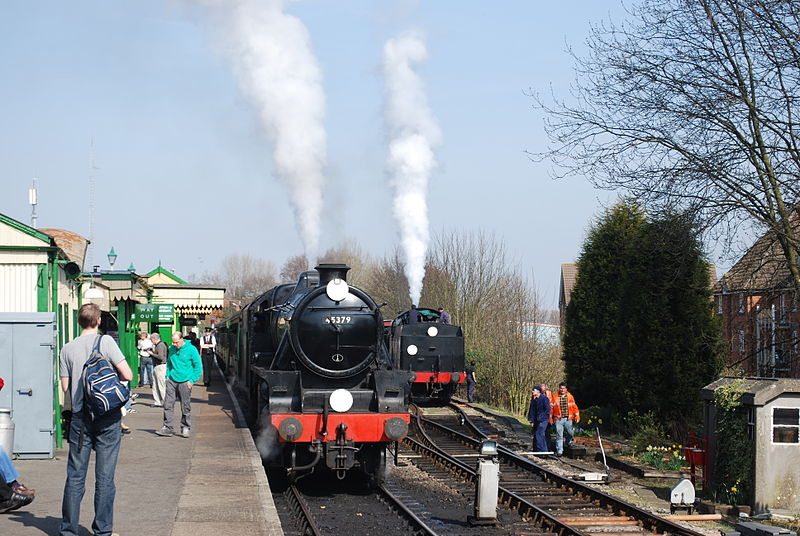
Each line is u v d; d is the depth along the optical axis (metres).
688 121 16.23
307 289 13.12
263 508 8.43
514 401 28.58
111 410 6.46
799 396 11.94
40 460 10.98
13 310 12.83
